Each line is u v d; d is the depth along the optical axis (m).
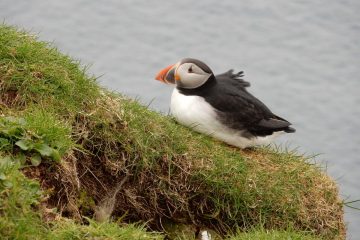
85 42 24.53
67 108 10.67
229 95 11.91
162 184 11.04
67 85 10.87
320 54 25.50
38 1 25.89
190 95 11.95
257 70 24.47
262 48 25.62
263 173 11.59
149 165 10.95
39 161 9.51
